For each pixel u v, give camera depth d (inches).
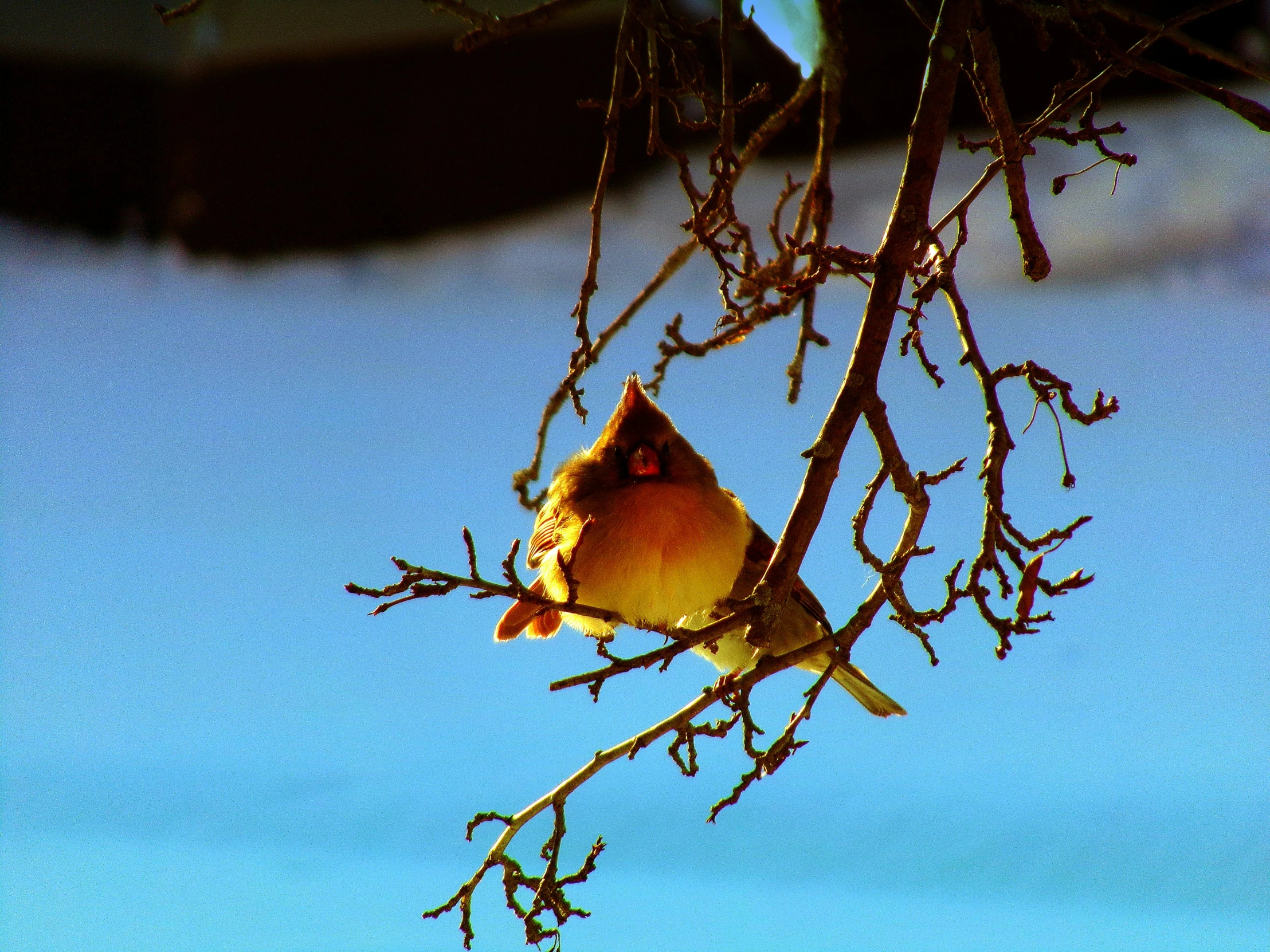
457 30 530.9
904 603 161.0
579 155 541.3
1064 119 183.5
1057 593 158.4
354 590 150.3
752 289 217.8
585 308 186.2
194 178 553.9
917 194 163.6
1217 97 166.9
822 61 217.6
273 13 526.6
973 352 164.9
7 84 533.3
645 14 182.4
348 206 553.9
